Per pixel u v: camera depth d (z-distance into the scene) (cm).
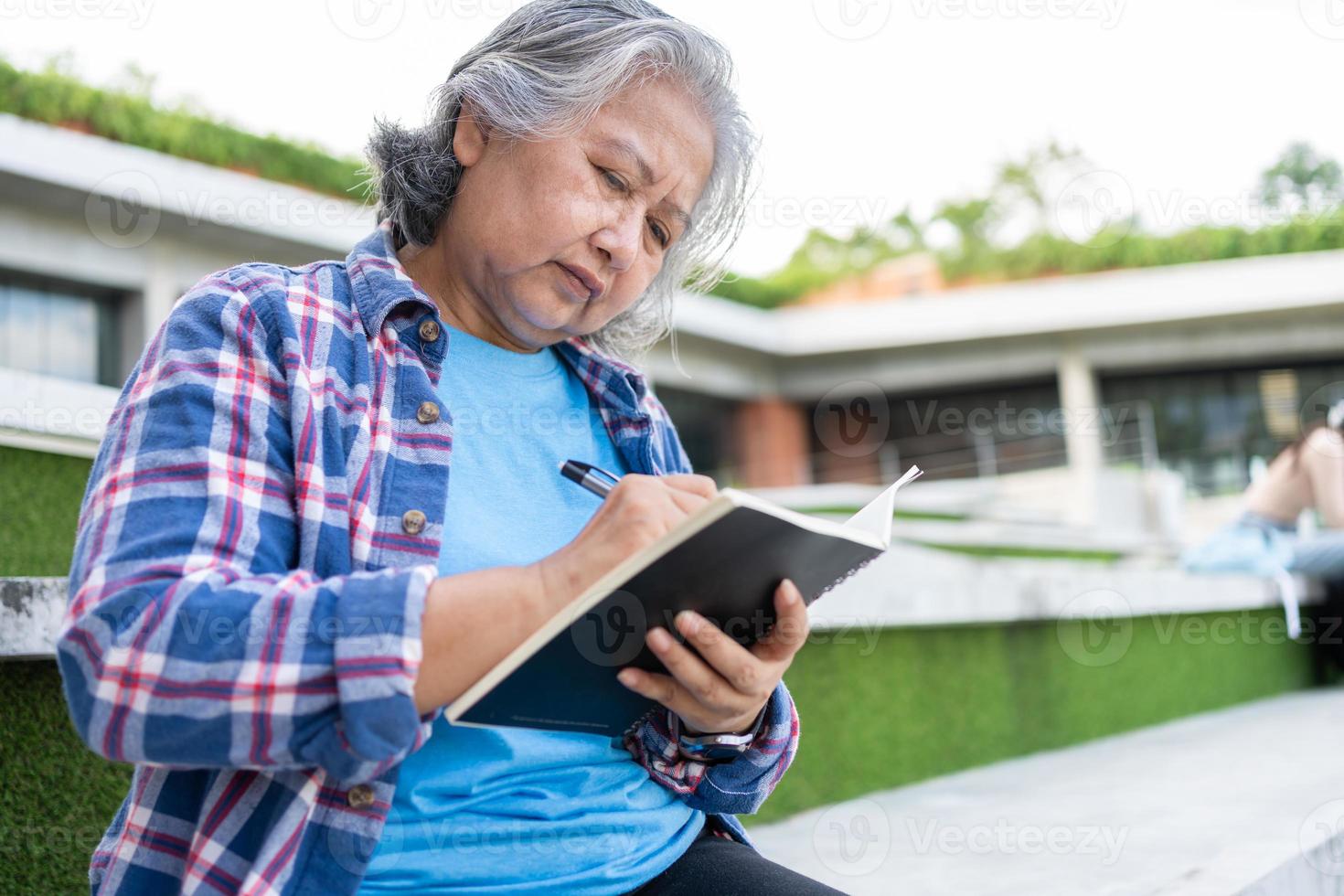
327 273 95
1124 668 360
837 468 1417
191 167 799
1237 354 1440
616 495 79
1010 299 1465
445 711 74
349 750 71
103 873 85
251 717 69
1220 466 970
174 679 69
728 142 113
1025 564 631
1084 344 1476
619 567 70
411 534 85
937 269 1625
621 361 112
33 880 122
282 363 85
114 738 70
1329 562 411
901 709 264
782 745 102
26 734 122
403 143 104
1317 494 406
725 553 73
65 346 801
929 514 927
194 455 77
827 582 87
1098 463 1034
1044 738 318
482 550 91
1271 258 1397
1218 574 411
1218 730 336
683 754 99
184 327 83
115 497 75
